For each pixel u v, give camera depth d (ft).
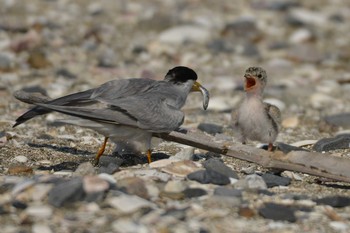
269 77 67.26
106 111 32.37
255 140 39.37
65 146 38.73
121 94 33.73
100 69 65.92
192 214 28.22
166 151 38.09
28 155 36.40
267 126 38.14
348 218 28.84
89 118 31.78
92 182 29.48
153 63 70.03
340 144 40.75
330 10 92.79
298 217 28.58
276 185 32.40
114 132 33.17
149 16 84.99
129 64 69.05
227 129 46.52
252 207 29.09
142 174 31.94
